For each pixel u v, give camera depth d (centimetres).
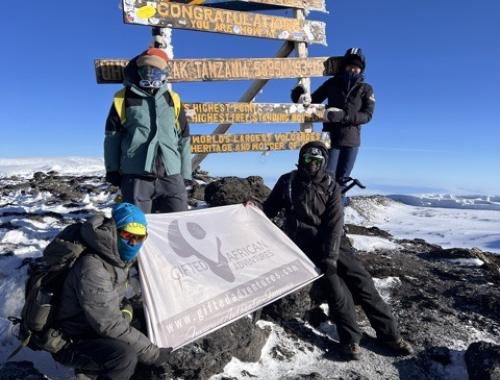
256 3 664
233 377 372
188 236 387
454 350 441
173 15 582
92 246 289
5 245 551
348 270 437
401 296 548
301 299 455
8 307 424
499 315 516
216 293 366
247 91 690
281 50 719
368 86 663
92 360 296
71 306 294
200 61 616
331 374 399
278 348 418
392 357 431
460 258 704
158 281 349
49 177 1220
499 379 376
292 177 459
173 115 436
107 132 429
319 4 711
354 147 679
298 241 449
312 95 719
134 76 429
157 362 313
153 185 434
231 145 668
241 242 408
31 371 344
